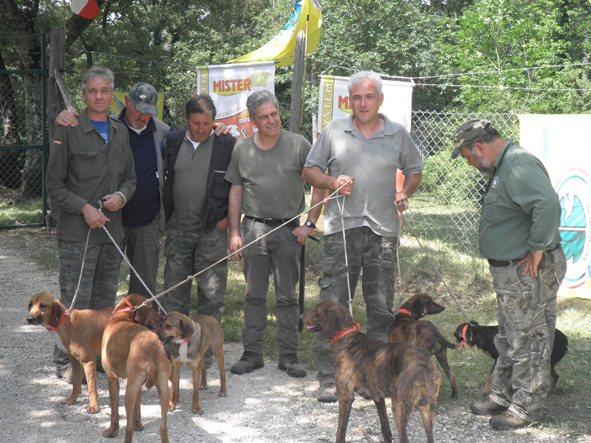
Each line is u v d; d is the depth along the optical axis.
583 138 6.95
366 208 4.39
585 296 7.05
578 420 4.04
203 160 4.97
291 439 3.80
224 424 4.01
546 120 7.10
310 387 4.69
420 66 23.36
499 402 4.13
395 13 23.62
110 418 4.06
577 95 17.27
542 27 19.72
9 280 7.84
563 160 7.06
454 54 21.55
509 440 3.78
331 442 3.76
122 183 4.66
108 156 4.52
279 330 5.00
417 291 7.48
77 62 17.83
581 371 4.91
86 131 4.43
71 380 4.70
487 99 18.19
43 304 3.97
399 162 4.46
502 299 3.92
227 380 4.82
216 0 19.28
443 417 4.14
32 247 9.91
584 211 7.00
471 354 5.42
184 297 5.13
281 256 4.83
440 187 12.86
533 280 3.83
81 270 4.45
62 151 4.41
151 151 4.96
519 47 20.19
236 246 4.93
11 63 18.28
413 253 8.93
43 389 4.52
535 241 3.68
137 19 17.52
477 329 4.60
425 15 24.55
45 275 8.15
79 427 3.91
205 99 4.86
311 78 22.64
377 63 22.97
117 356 3.71
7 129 16.92
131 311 4.15
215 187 4.93
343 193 4.30
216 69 7.13
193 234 5.02
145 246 5.00
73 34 12.66
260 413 4.20
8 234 10.89
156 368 3.53
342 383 3.63
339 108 7.07
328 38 22.61
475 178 12.23
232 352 5.49
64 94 9.62
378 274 4.50
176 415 4.14
